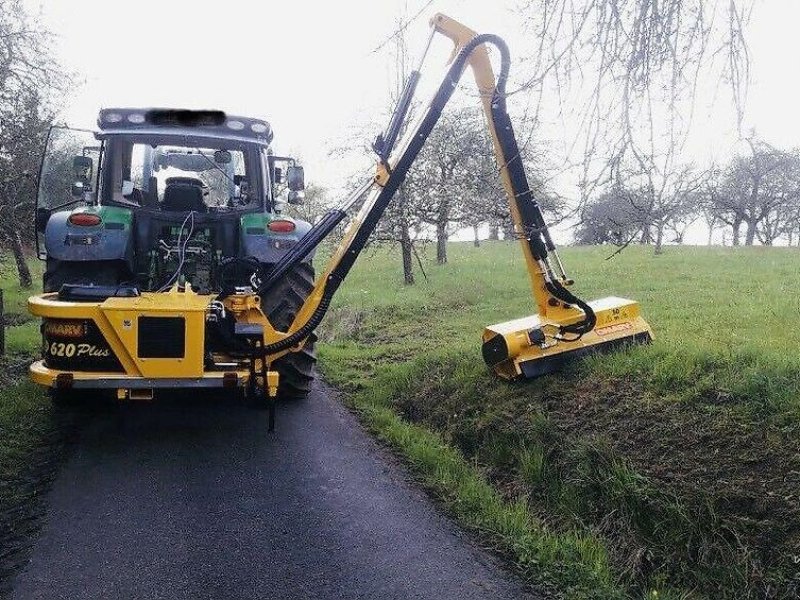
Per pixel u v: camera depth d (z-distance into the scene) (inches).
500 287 570.9
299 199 292.2
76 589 141.0
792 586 135.0
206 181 275.0
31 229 555.8
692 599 143.6
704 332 276.5
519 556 158.2
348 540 165.6
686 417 185.2
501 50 214.8
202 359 207.5
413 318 483.5
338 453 225.3
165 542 161.9
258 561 154.6
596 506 177.6
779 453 160.4
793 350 215.8
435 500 190.5
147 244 259.0
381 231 585.3
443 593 143.6
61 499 184.1
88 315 202.8
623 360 223.9
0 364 343.9
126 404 273.9
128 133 254.7
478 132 432.8
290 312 249.3
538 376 235.9
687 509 158.1
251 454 222.1
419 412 266.4
